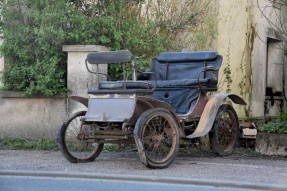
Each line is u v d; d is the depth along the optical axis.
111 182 7.52
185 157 10.06
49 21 11.11
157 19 12.32
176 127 8.60
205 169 8.41
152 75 10.30
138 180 7.59
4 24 11.55
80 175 7.86
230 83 15.19
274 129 11.03
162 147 8.50
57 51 11.34
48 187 7.28
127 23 11.62
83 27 11.12
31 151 10.60
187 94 9.67
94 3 11.53
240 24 15.52
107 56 8.67
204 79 9.55
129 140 8.62
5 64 11.66
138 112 8.50
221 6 14.65
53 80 11.23
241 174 7.96
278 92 17.36
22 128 11.61
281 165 9.12
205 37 13.76
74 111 11.27
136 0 11.98
